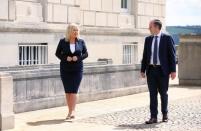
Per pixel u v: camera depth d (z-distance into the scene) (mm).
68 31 11141
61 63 11188
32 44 17547
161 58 10602
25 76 12219
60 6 18688
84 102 14078
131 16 23438
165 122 10734
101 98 14742
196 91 17156
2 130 9977
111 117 11430
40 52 17938
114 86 15328
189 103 13852
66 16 18984
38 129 10008
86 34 20234
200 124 10492
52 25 18297
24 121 10945
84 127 10188
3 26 16188
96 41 20812
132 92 16094
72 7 19281
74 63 11102
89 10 20609
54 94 13102
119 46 22281
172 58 10625
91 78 14328
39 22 17734
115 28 22094
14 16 16734
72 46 11117
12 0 16641
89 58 20391
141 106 13266
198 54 19094
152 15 24875
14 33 16672
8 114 10109
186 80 19312
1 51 16203
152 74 10664
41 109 12695
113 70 15219
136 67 16297
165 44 10625
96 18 21016
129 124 10523
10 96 10172
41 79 12695
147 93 16391
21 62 17203
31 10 17516
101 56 21141
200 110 12492
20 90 12125
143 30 24047
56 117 11461
